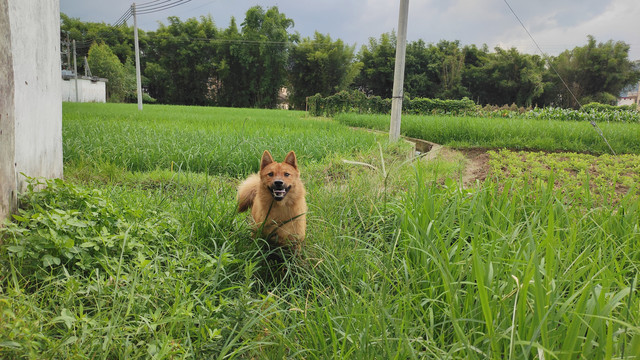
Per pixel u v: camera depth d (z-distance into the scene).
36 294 2.32
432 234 3.30
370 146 9.91
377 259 3.16
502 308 2.16
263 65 61.41
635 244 3.30
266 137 9.88
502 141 13.67
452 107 28.34
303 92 61.59
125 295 2.40
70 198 3.45
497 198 4.14
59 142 4.55
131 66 62.88
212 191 5.05
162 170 7.14
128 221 3.38
